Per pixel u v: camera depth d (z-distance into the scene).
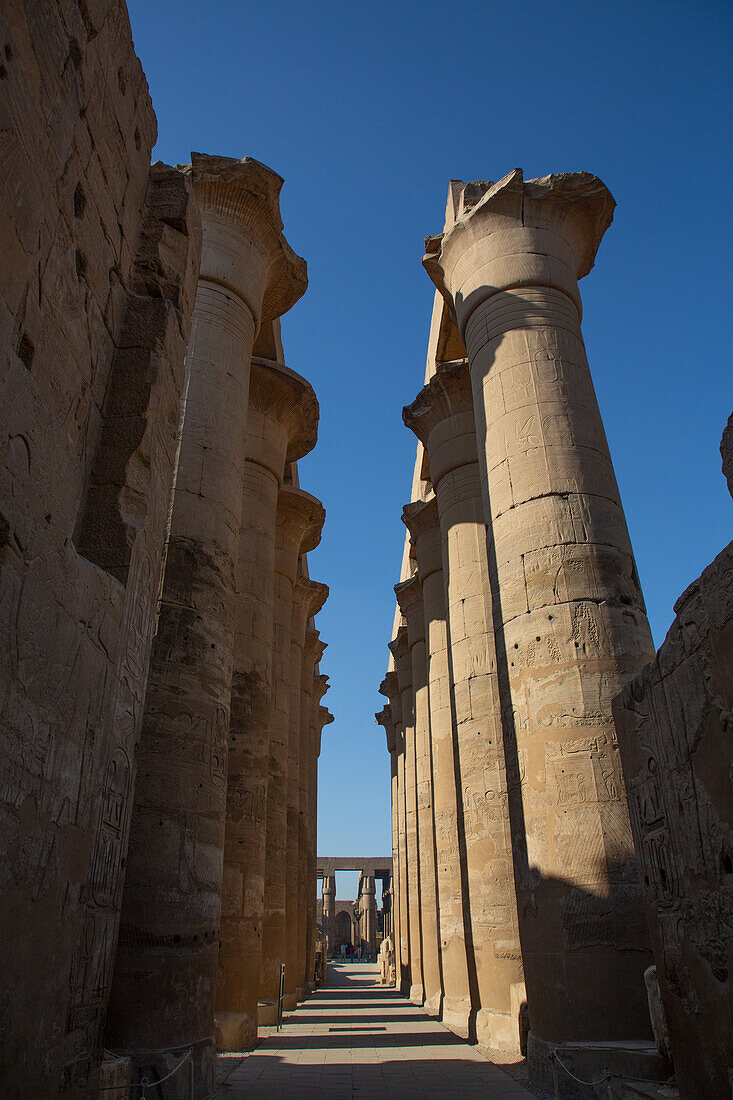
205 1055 6.68
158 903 6.81
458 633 12.76
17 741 3.28
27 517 3.54
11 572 3.32
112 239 5.14
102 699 4.25
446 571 13.62
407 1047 9.95
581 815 7.25
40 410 3.80
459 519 13.56
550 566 8.38
